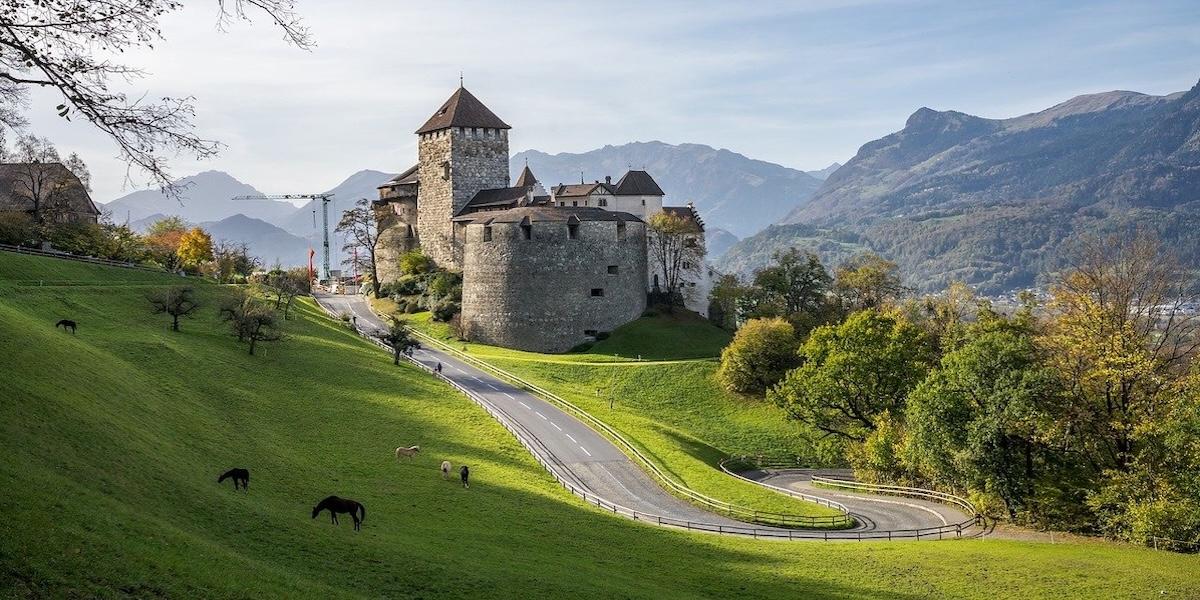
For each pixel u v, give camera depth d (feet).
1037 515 245.45
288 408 299.99
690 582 178.29
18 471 133.69
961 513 263.29
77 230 502.79
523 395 386.93
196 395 278.05
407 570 150.41
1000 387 248.93
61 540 113.09
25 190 507.71
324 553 151.53
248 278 640.58
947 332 379.76
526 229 528.22
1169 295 274.57
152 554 119.44
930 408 267.59
